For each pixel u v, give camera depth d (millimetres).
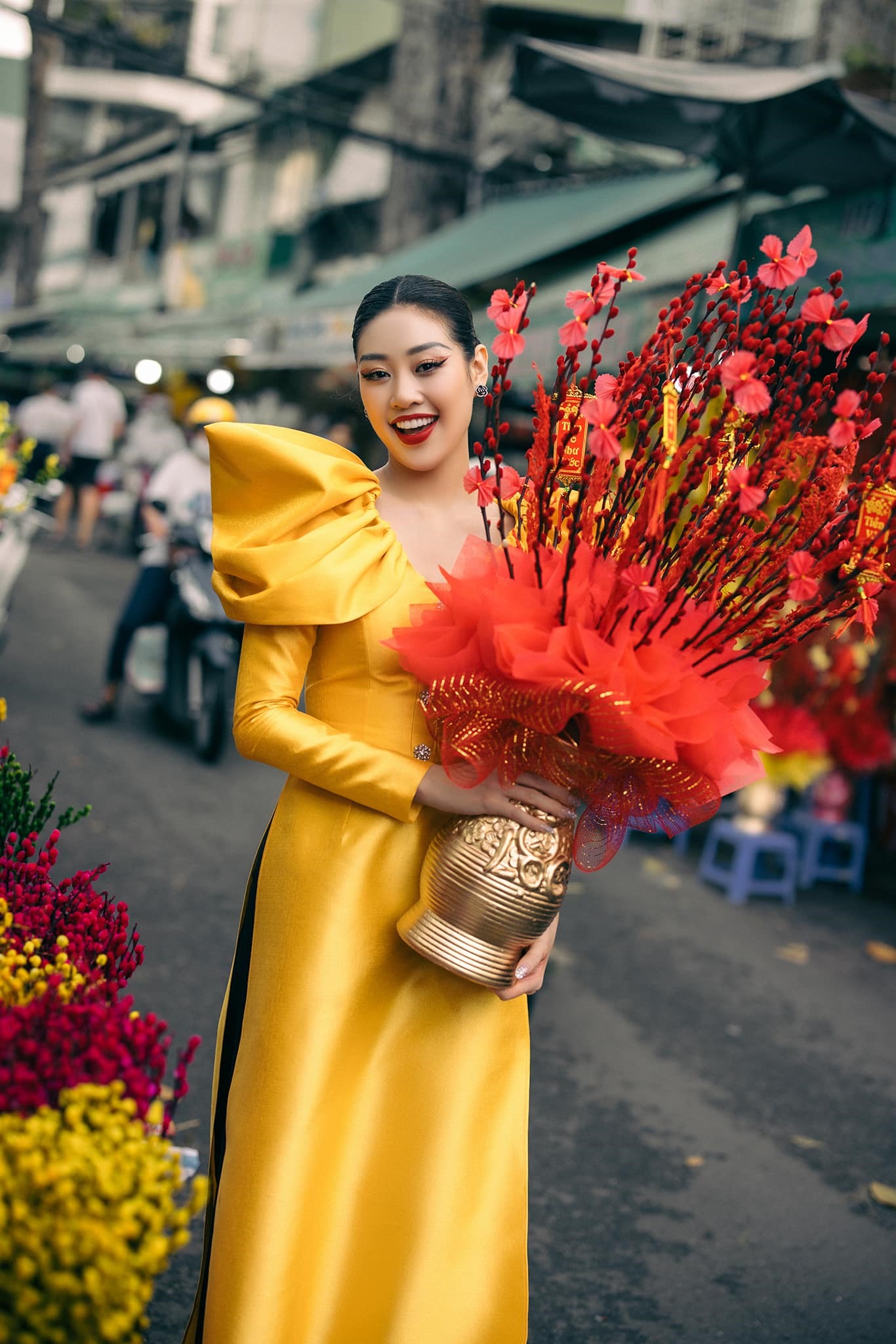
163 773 6402
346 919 1911
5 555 7137
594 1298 2814
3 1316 1240
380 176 17578
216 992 3977
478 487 1826
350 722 1934
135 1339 1305
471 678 1772
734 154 6383
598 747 1798
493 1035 1983
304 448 1931
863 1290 2967
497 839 1814
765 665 1888
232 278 20938
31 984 1629
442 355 1961
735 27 12508
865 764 6203
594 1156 3451
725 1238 3129
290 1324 1812
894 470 1707
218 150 22953
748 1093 3959
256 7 20922
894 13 9234
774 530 1786
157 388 19172
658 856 6637
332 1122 1893
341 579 1877
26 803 2355
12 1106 1361
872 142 5613
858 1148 3688
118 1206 1266
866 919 5926
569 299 1731
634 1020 4418
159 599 6988
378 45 17359
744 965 5102
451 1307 1874
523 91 6551
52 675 8250
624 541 1829
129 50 11430
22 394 28594
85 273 29781
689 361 1979
